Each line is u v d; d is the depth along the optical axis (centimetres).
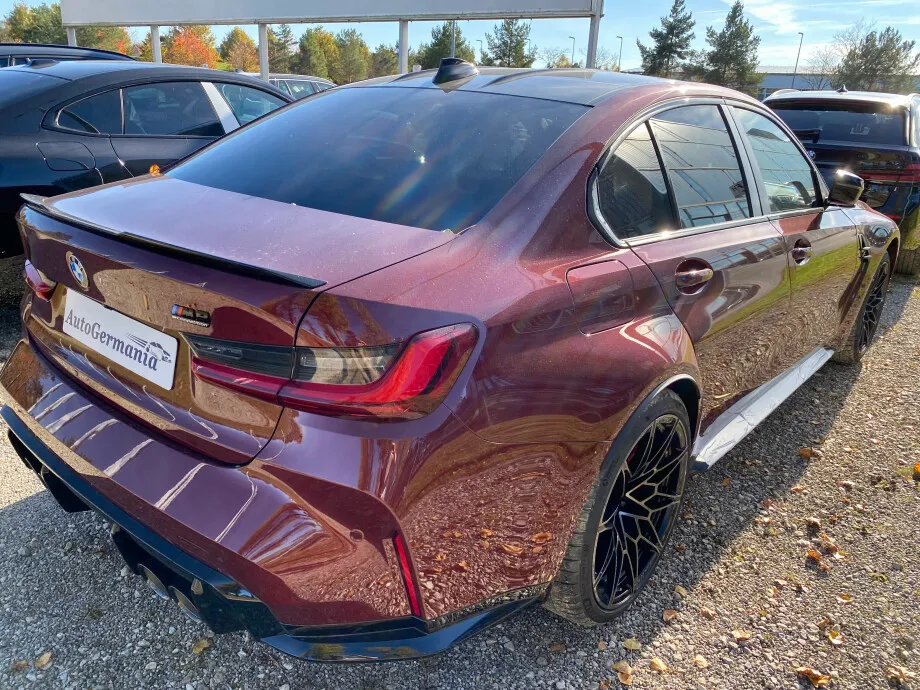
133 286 155
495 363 148
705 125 249
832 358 421
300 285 132
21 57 656
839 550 257
